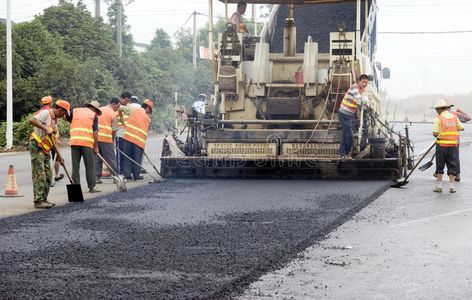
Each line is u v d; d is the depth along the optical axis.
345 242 7.86
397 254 7.27
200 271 6.32
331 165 13.95
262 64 14.55
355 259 7.00
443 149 12.49
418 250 7.48
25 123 27.72
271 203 10.73
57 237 7.95
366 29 15.41
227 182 13.74
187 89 46.28
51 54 32.72
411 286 6.02
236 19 16.00
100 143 14.38
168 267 6.47
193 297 5.45
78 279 6.02
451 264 6.86
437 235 8.33
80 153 12.48
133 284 5.85
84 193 12.58
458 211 10.23
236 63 14.76
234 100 14.91
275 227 8.59
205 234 8.10
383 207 10.60
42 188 10.59
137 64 41.75
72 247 7.38
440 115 12.61
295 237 7.94
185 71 47.12
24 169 18.41
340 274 6.40
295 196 11.55
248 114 14.91
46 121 10.61
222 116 14.84
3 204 11.12
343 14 16.62
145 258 6.83
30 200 11.70
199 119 15.00
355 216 9.71
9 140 26.50
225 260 6.75
